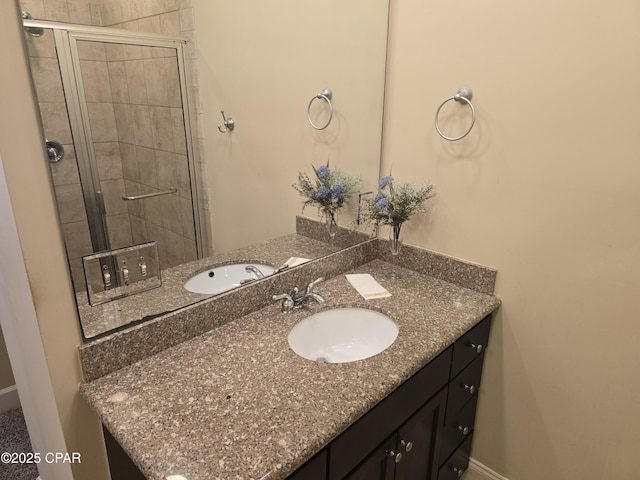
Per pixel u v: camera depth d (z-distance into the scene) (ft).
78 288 3.42
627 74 3.79
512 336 5.14
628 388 4.47
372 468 3.76
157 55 3.77
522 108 4.43
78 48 3.20
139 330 3.76
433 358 4.20
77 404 3.56
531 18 4.18
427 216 5.51
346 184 5.68
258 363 3.80
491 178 4.83
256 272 4.91
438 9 4.75
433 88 5.01
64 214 3.26
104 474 3.93
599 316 4.46
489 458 5.82
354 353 4.89
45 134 3.06
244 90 4.56
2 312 4.20
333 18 5.03
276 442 2.92
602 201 4.17
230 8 4.28
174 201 4.09
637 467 4.64
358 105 5.49
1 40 2.75
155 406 3.25
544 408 5.13
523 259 4.82
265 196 4.94
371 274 5.74
